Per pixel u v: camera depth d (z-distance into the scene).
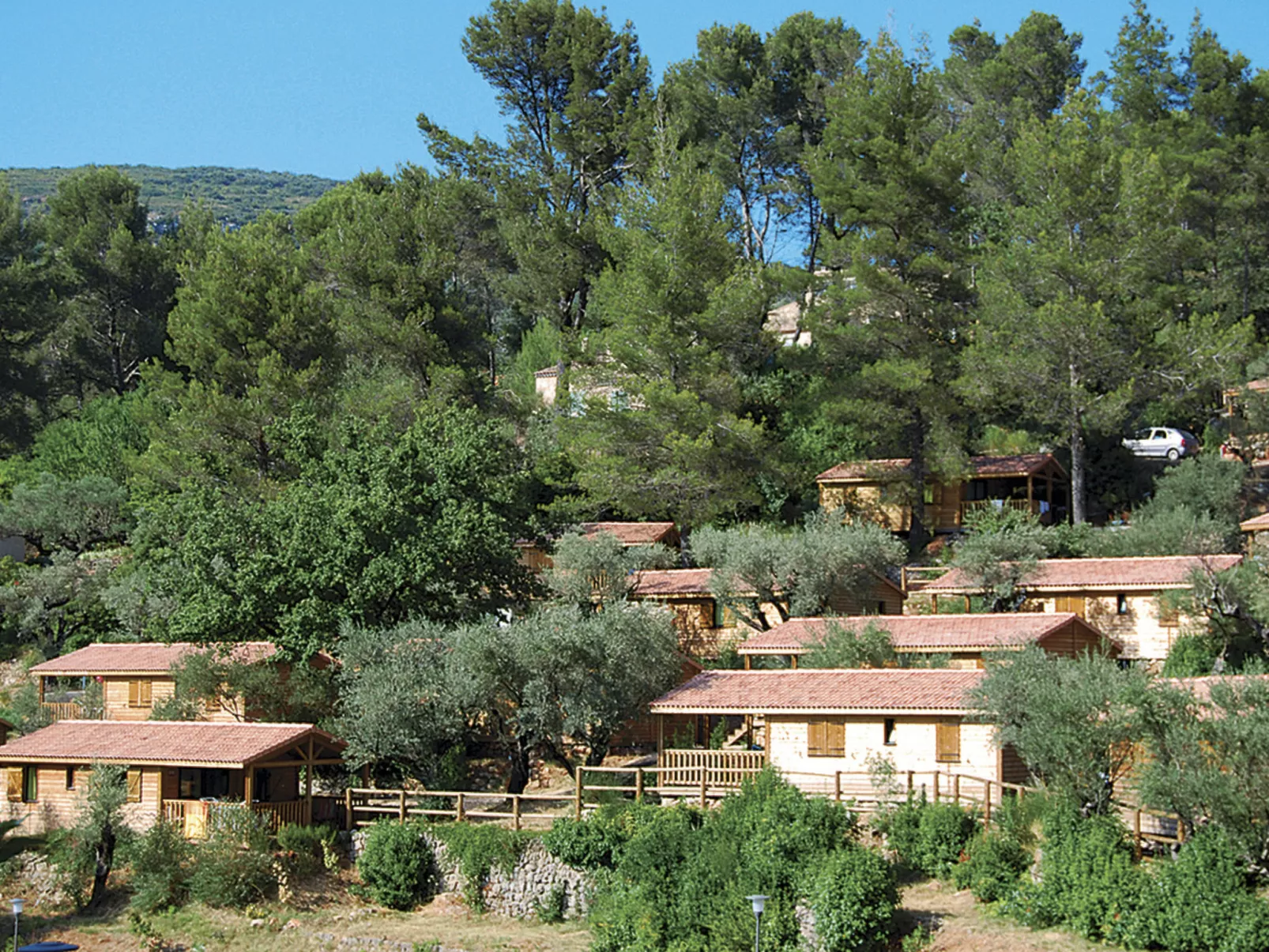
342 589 53.81
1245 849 31.88
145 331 108.75
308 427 60.91
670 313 71.00
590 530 70.12
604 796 45.31
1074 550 62.62
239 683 52.38
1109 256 66.19
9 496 91.06
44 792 48.59
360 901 43.03
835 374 81.81
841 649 49.22
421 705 47.28
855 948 33.31
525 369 92.38
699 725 52.28
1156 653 53.59
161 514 58.34
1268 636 47.56
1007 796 37.84
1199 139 77.88
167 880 42.72
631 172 87.31
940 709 40.91
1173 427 79.44
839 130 74.56
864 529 60.97
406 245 79.38
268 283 76.31
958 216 72.44
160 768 46.50
